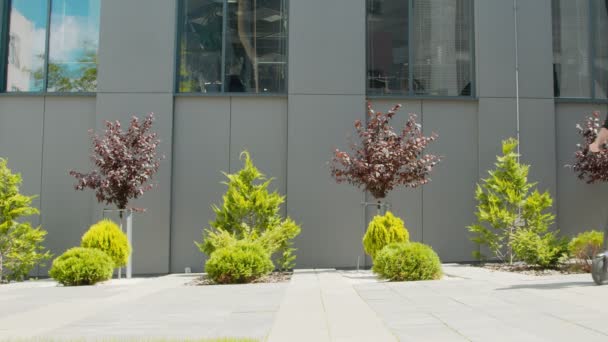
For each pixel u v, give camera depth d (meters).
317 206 13.38
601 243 10.31
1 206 11.79
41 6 13.91
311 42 13.66
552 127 13.93
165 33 13.54
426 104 13.97
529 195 13.68
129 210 12.02
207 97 13.71
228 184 12.44
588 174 13.64
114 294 8.52
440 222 13.69
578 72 14.41
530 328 4.38
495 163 12.99
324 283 9.54
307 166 13.44
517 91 13.93
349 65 13.66
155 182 13.24
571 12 14.46
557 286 6.95
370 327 4.85
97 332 5.08
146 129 12.11
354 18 13.75
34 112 13.63
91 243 11.16
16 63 13.83
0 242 11.81
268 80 13.92
